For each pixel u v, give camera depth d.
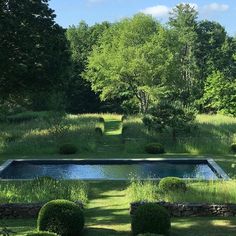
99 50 58.16
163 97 47.31
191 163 23.50
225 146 26.00
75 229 10.43
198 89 60.09
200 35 71.75
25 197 13.74
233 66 68.56
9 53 26.75
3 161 23.19
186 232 11.12
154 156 24.80
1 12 26.48
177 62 51.66
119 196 15.60
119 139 31.48
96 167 23.14
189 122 28.61
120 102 63.44
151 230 10.17
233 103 45.53
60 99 52.25
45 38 27.84
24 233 10.89
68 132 29.22
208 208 12.74
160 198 13.77
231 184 15.24
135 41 50.97
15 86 28.73
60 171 22.28
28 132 29.88
